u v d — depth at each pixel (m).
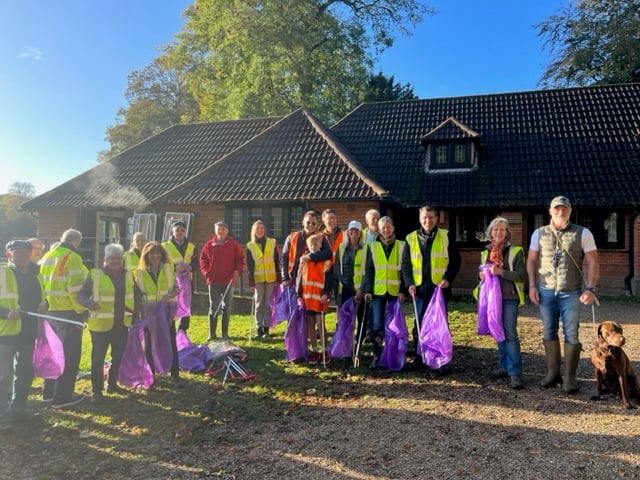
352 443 4.44
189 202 14.58
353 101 33.69
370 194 13.21
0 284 5.11
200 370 6.77
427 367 6.74
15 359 5.38
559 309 5.73
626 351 7.36
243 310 11.96
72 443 4.62
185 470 4.04
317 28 30.16
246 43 27.41
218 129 19.77
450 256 6.57
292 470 3.96
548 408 5.12
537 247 5.91
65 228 17.88
